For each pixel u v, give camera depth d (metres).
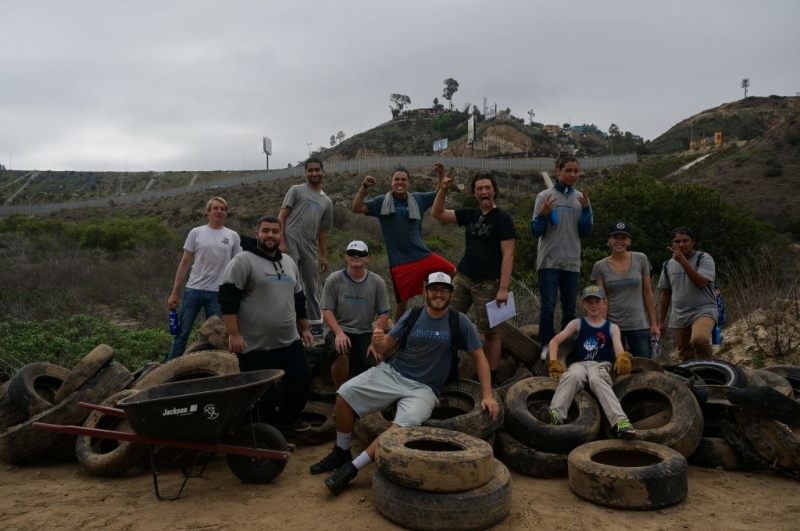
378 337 5.53
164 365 6.32
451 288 5.45
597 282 7.26
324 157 136.50
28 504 4.85
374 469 5.04
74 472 5.75
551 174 68.06
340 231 31.94
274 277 5.86
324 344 7.02
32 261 26.20
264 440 5.22
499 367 7.26
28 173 127.31
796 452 5.25
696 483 5.25
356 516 4.54
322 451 6.11
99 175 124.50
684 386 5.84
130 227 33.16
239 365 6.01
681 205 18.02
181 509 4.70
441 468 4.29
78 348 10.01
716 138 77.12
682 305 7.81
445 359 5.46
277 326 5.85
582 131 152.88
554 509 4.67
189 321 7.90
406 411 5.17
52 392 7.05
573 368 5.98
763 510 4.65
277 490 5.07
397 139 135.62
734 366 6.72
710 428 6.00
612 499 4.67
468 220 7.04
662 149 122.75
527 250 17.86
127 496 5.00
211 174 118.94
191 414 4.70
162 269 23.14
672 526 4.37
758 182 46.53
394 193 7.41
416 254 7.39
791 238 33.03
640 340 7.08
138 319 15.63
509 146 113.12
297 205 7.85
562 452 5.47
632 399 6.17
